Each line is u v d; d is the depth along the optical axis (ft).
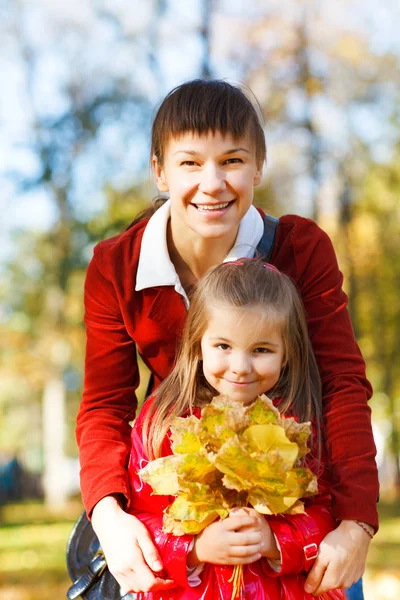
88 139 46.44
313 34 46.70
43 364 67.92
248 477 7.86
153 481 8.14
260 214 10.02
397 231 47.83
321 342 9.32
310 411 8.79
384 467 88.79
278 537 8.04
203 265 9.71
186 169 9.00
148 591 8.20
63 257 48.96
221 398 8.21
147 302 9.56
